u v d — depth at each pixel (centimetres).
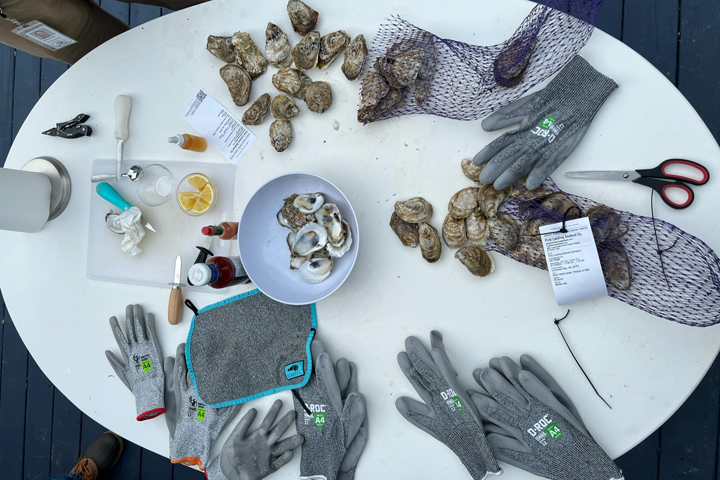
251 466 91
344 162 95
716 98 128
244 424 94
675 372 85
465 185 91
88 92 103
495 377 86
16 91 156
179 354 98
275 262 95
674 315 83
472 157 91
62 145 105
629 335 87
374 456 92
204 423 95
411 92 90
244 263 90
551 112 85
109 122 103
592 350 88
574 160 88
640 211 87
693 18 129
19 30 99
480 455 86
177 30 99
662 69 130
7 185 93
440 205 92
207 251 94
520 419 85
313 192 93
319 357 91
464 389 91
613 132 87
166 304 100
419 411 90
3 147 156
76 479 136
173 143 93
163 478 145
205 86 99
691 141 85
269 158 97
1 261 106
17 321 105
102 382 102
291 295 92
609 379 87
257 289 96
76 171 104
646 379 86
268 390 94
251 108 95
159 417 99
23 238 105
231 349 95
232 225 94
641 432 86
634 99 86
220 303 97
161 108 101
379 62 88
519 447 86
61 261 104
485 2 89
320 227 89
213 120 99
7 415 153
